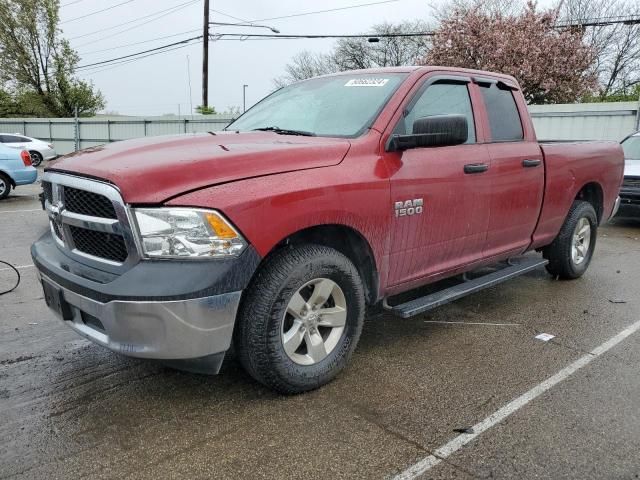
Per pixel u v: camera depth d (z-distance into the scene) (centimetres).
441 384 321
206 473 237
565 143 521
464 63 2469
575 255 544
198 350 257
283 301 281
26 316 443
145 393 310
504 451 254
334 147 309
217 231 252
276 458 247
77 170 277
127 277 250
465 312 453
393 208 326
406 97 353
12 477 234
